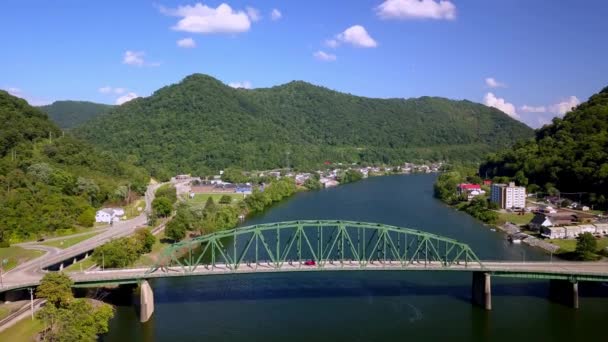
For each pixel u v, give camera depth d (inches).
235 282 6766.7
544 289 6496.1
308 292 6363.2
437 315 5620.1
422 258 7859.3
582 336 5078.7
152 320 5467.5
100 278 5516.7
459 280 6840.6
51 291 5044.3
